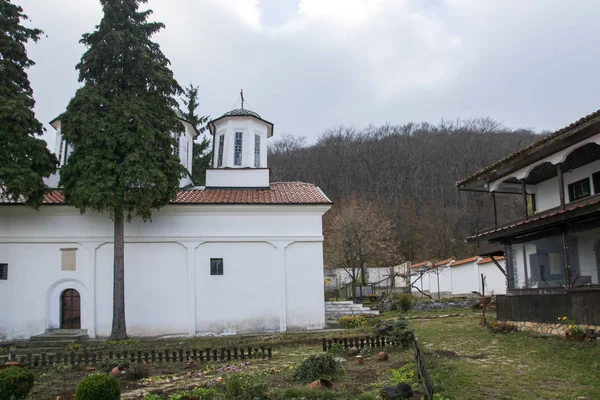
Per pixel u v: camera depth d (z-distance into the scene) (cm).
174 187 1898
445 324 1925
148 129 1823
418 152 7038
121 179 1758
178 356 1382
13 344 1822
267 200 2097
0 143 1727
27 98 1811
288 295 2033
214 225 2047
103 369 1190
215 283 2019
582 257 1343
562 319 1388
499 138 7050
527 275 1584
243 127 2522
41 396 936
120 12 1872
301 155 7338
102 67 1886
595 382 852
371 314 2338
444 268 3862
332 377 950
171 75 1956
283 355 1348
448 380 891
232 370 1105
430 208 6181
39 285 1969
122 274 1852
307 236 2073
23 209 1988
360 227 3994
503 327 1566
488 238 1700
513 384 859
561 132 1313
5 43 1788
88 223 2009
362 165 6975
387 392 774
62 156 2372
